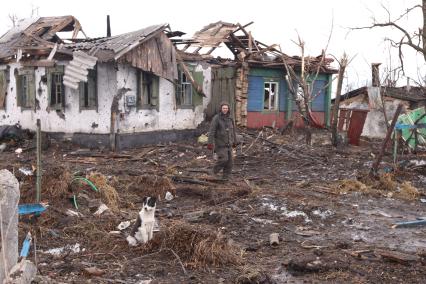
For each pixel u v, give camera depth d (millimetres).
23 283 3686
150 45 17609
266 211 8836
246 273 5621
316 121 23141
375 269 5941
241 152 15867
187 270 5777
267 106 22969
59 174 8906
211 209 8930
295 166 14133
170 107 18922
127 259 6078
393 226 8102
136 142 17531
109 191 9211
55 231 6980
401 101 26062
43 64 18156
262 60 22094
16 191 3850
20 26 21953
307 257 6004
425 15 17422
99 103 17125
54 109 18234
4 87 20156
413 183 12180
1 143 18125
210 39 22953
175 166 13656
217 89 22469
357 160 15188
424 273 5805
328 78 24297
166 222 7789
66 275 5477
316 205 9227
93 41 18906
